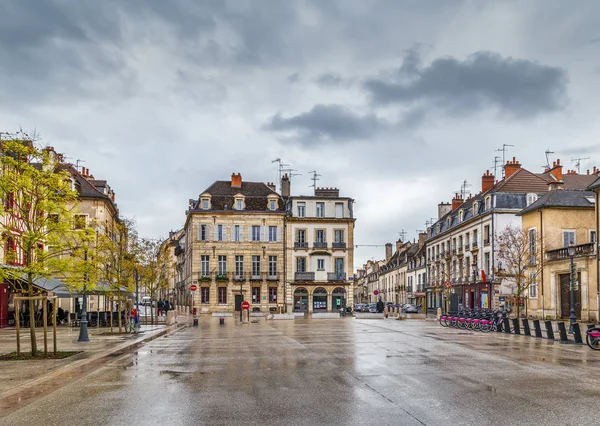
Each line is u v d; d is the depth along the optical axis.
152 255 38.72
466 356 15.63
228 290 61.75
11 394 10.17
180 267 85.69
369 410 8.50
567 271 37.16
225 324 36.84
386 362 14.27
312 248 63.59
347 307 59.97
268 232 63.16
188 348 18.83
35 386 10.99
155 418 8.13
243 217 62.97
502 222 50.41
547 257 39.91
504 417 8.05
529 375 11.97
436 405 8.84
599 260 33.16
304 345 19.45
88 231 16.47
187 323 38.34
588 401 9.19
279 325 34.81
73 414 8.50
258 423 7.77
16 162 15.56
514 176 53.59
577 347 18.53
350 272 64.06
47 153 16.36
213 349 18.31
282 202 64.81
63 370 13.17
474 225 55.47
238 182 65.31
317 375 12.05
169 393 10.06
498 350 17.38
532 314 42.19
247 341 21.64
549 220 40.78
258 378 11.70
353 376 11.87
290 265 63.16
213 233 62.34
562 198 41.19
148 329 30.30
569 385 10.70
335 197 65.00
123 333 26.50
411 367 13.27
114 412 8.58
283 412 8.41
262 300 62.09
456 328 30.22
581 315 35.56
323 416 8.13
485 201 52.97
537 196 50.78
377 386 10.59
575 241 40.69
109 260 27.92
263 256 62.69
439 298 67.25
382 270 106.88
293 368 13.23
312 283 63.19
